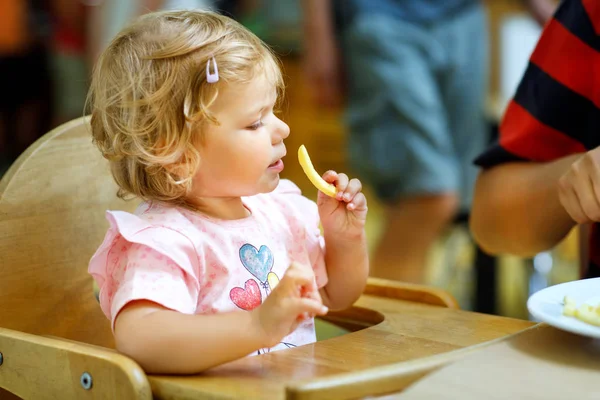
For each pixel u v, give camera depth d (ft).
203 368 2.81
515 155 4.32
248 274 3.39
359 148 8.77
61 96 10.45
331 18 9.14
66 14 10.11
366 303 3.86
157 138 3.24
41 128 10.70
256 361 2.91
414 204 8.81
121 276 3.14
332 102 9.70
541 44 4.37
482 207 4.42
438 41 8.30
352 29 8.48
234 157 3.27
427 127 8.41
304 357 2.94
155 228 3.18
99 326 3.86
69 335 3.73
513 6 9.18
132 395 2.69
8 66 10.34
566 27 4.22
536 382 2.35
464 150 8.88
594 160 3.45
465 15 8.42
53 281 3.67
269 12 11.42
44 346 3.00
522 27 9.18
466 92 8.60
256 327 2.80
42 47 10.37
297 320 2.84
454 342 3.12
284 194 3.95
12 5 10.10
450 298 3.80
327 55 9.26
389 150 8.57
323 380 2.30
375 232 11.68
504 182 4.28
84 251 3.82
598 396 2.26
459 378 2.36
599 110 4.12
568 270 9.95
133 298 2.94
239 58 3.29
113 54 3.39
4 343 3.17
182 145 3.24
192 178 3.33
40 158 3.65
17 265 3.53
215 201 3.48
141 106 3.23
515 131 4.37
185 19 3.46
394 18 8.23
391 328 3.34
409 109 8.36
